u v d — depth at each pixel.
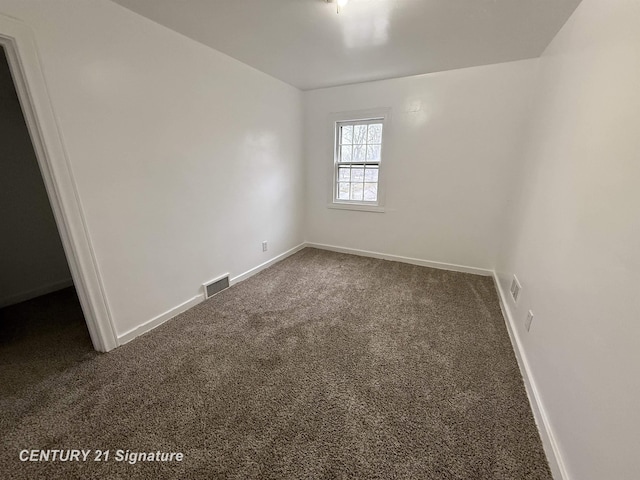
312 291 2.80
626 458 0.78
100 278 1.77
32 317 2.30
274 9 1.71
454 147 3.06
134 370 1.71
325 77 3.12
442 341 2.01
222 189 2.63
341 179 3.89
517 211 2.48
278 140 3.33
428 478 1.12
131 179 1.87
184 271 2.37
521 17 1.78
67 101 1.51
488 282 3.02
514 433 1.32
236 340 2.02
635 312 0.81
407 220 3.52
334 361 1.81
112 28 1.66
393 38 2.12
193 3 1.65
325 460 1.19
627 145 0.96
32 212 2.63
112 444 1.26
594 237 1.11
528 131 2.49
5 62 2.28
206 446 1.25
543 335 1.50
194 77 2.20
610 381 0.89
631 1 1.03
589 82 1.35
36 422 1.36
